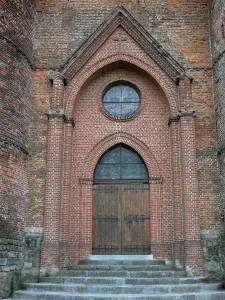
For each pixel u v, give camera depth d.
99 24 17.50
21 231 14.48
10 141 14.03
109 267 14.70
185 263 14.52
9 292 13.03
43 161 15.77
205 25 17.50
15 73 14.85
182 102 16.03
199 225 14.88
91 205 16.09
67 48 17.14
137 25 16.92
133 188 16.52
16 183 14.29
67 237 15.16
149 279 13.33
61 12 17.58
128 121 16.84
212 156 15.98
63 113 15.85
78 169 16.36
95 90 17.19
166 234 15.67
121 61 16.98
